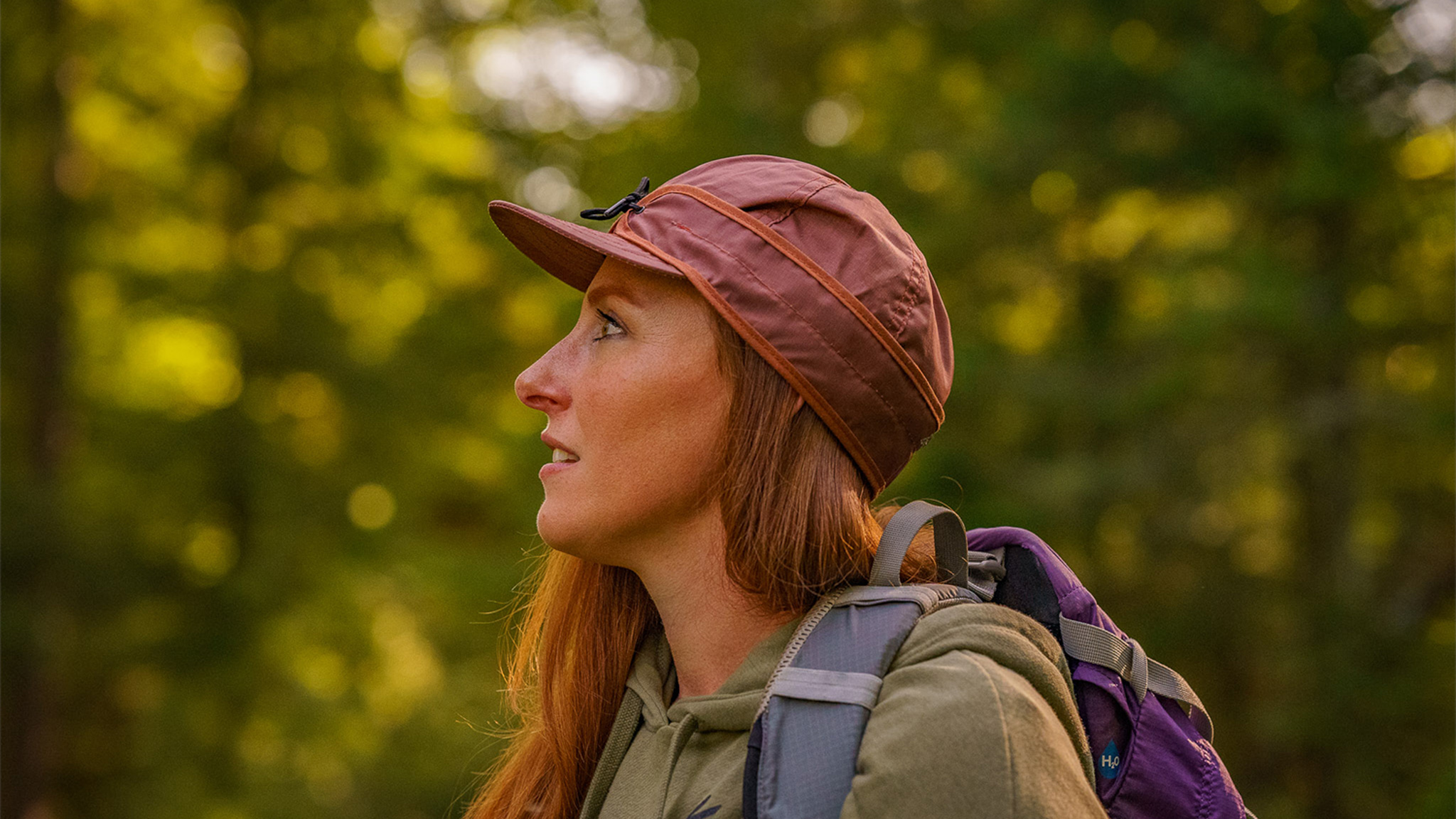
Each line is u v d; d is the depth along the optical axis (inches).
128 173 512.4
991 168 400.8
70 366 491.8
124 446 500.4
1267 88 346.3
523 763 61.4
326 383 518.0
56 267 478.6
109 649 483.8
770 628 51.5
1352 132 339.9
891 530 47.8
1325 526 372.5
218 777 500.1
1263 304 340.2
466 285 567.8
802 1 501.7
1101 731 47.9
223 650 485.4
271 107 525.0
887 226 51.2
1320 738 341.4
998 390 382.6
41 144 485.1
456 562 526.9
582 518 50.2
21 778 469.1
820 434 49.9
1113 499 371.9
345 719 524.7
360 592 540.1
